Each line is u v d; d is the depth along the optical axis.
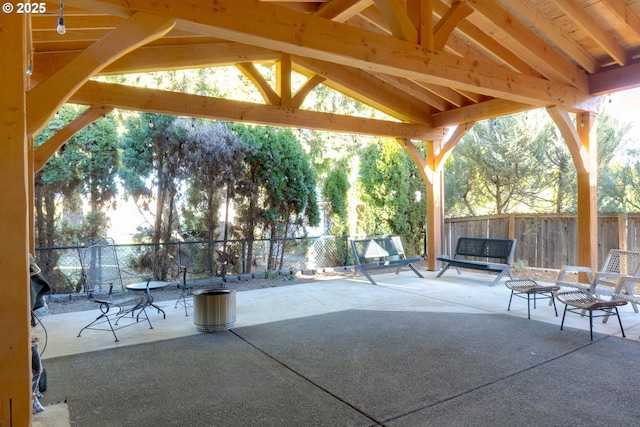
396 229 9.58
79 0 2.47
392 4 3.83
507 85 4.86
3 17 1.79
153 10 2.66
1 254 1.80
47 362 3.30
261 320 4.51
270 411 2.45
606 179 8.68
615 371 2.98
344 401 2.56
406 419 2.33
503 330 4.02
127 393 2.73
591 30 4.88
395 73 3.96
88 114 4.89
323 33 3.35
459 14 4.33
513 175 9.30
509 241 6.55
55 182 6.01
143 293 4.42
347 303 5.30
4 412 1.80
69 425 2.32
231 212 7.38
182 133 6.75
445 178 10.64
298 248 8.13
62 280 6.08
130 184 6.51
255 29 3.03
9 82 1.80
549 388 2.71
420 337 3.83
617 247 6.39
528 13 4.75
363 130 6.86
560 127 5.77
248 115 5.65
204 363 3.25
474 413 2.39
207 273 7.11
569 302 3.85
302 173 7.96
